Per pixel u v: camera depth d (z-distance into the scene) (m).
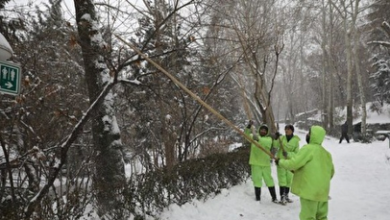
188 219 5.66
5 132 5.95
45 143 6.43
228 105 18.06
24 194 5.76
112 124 5.81
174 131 9.41
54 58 9.16
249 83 17.38
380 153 14.24
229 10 8.84
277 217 6.04
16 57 7.25
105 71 5.76
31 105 6.33
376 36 28.02
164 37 7.50
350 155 14.91
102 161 5.68
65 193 5.16
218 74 9.46
